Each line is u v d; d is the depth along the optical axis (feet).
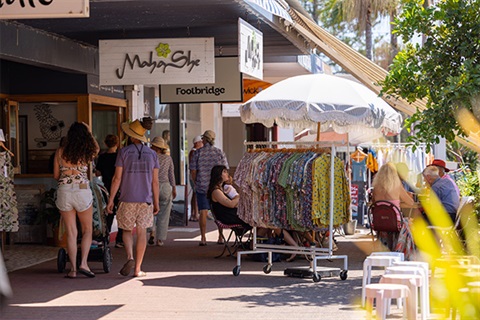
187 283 37.88
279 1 44.50
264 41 53.72
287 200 39.58
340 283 37.88
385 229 39.09
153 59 42.45
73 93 54.44
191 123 82.99
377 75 53.06
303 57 65.21
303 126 50.24
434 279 32.22
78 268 39.88
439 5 36.83
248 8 41.11
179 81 42.34
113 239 55.72
